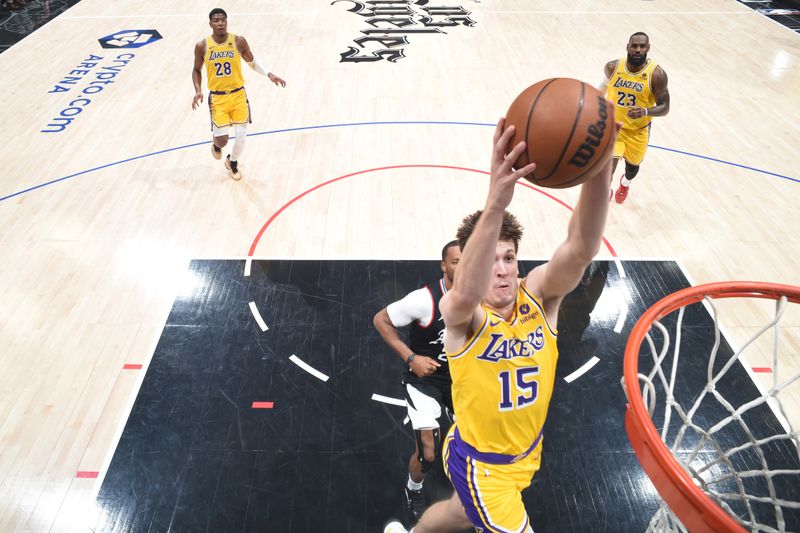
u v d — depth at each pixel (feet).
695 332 15.98
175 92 27.94
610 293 17.07
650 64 18.72
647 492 12.42
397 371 14.82
